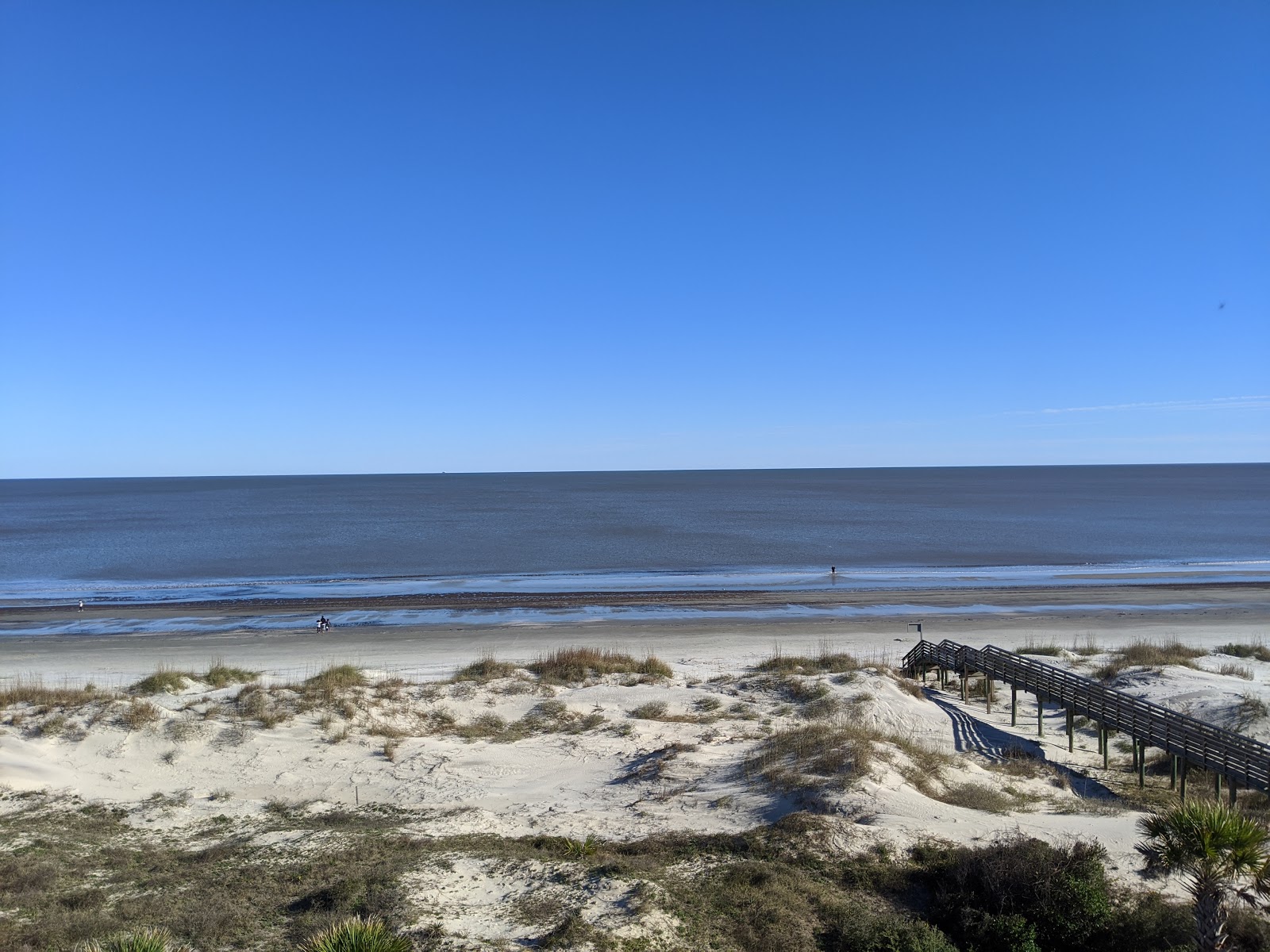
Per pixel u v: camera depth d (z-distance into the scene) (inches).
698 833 619.5
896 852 561.9
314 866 559.8
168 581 2391.7
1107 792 764.6
